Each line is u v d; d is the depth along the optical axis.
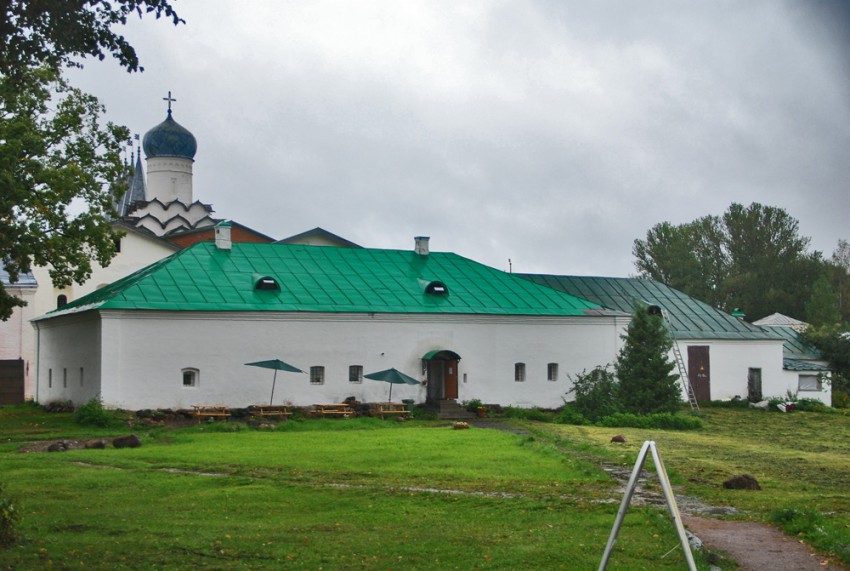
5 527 14.27
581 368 48.38
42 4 16.39
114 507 18.09
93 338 39.66
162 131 69.38
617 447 30.61
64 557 13.64
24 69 18.64
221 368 40.38
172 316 39.56
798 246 94.19
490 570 13.34
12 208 31.83
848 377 59.47
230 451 27.36
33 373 55.50
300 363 42.00
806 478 24.17
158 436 32.12
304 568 13.45
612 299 57.56
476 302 47.25
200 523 16.52
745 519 17.28
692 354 53.84
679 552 14.30
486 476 22.59
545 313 47.59
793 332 62.81
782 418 46.84
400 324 44.34
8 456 26.22
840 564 13.75
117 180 37.09
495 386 46.31
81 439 31.81
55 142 35.47
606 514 17.62
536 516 17.34
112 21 17.30
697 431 39.50
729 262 96.50
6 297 34.50
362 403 42.81
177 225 68.19
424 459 25.66
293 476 22.39
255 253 46.66
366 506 18.31
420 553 14.28
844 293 97.81
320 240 61.34
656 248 96.19
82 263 35.69
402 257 50.69
